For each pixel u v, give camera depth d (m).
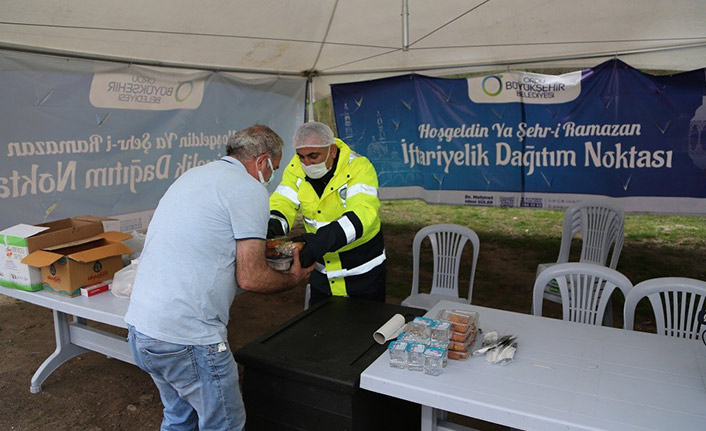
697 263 6.12
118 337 3.16
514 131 5.82
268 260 2.17
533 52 5.34
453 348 1.90
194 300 1.81
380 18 4.60
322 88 6.56
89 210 4.47
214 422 1.96
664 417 1.52
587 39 4.89
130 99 4.64
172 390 2.05
